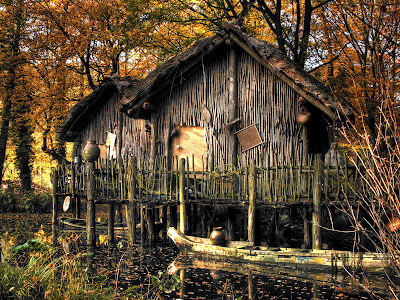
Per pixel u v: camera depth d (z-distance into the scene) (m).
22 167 21.89
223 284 6.52
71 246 9.77
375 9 13.59
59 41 17.84
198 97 11.38
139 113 11.47
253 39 10.40
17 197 18.98
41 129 21.25
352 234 10.57
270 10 16.75
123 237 11.29
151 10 16.58
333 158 8.46
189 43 17.56
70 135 15.08
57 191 13.02
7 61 18.08
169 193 10.00
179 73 11.21
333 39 15.36
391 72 12.87
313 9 15.57
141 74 20.55
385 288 6.29
